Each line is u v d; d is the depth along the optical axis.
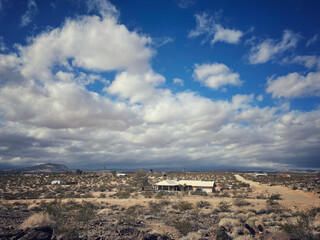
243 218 24.36
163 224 21.00
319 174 134.88
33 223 13.80
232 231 16.02
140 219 23.08
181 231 16.95
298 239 13.22
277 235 13.57
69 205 35.00
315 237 12.91
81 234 14.68
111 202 42.00
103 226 17.84
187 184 72.38
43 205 30.95
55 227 14.55
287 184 95.38
